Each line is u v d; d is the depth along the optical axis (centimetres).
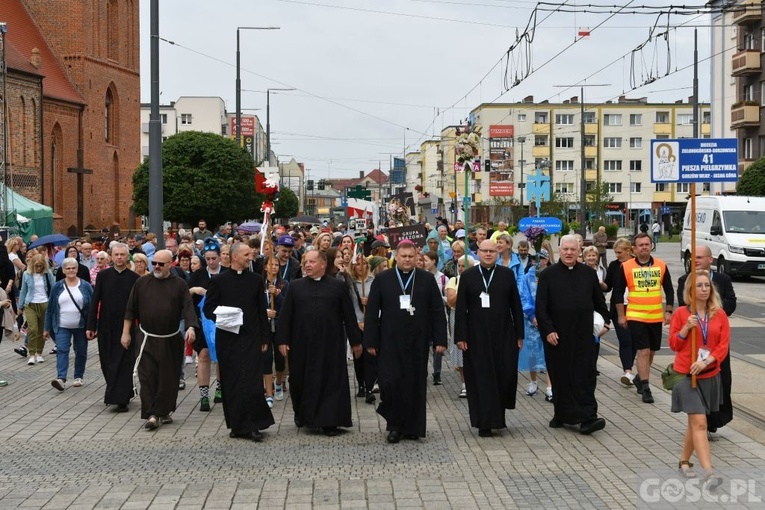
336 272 1275
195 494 770
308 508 728
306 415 1027
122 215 6606
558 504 729
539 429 1035
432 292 1006
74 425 1084
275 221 7150
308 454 927
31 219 3966
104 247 2762
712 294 801
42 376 1488
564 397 1012
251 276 1024
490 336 1005
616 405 1160
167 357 1076
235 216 6106
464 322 1013
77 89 6053
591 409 1004
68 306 1346
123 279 1204
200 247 2453
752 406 1113
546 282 1024
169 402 1074
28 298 1622
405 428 980
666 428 1020
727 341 794
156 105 2052
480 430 1003
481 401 996
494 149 9494
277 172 1427
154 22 2044
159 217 2055
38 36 6003
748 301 2578
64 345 1345
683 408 792
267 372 1212
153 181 2058
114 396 1167
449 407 1188
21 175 5216
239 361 1004
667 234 8844
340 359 1036
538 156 9650
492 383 998
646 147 9738
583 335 1009
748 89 5500
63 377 1341
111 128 6519
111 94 6494
